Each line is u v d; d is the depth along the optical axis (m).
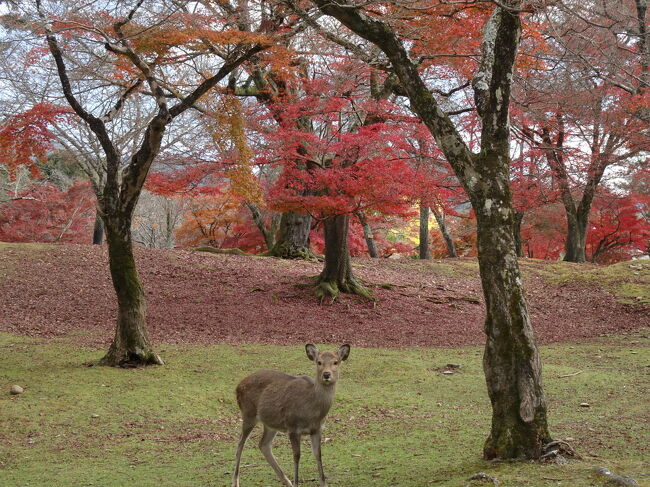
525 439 6.52
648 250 37.06
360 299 19.92
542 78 16.66
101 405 10.30
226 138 14.81
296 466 6.24
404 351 15.02
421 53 13.25
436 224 43.84
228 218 32.59
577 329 18.38
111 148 12.80
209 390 11.48
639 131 20.95
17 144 13.51
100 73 14.51
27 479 7.05
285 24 13.76
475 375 12.55
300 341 16.00
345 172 16.72
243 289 20.36
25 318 16.88
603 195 29.66
